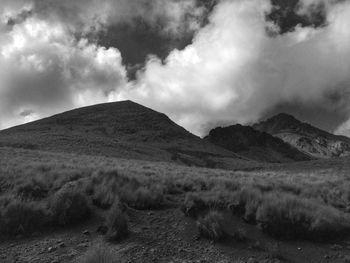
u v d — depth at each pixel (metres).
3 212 10.23
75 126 138.12
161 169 31.27
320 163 65.56
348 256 8.99
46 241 9.37
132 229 10.34
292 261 8.62
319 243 9.92
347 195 16.09
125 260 8.20
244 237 9.87
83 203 11.23
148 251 8.82
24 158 32.53
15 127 134.75
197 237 9.90
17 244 9.13
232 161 123.44
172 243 9.48
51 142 84.56
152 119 171.75
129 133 143.75
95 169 19.02
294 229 10.33
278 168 70.50
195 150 137.25
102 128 141.88
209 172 31.53
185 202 12.21
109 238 9.52
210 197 12.45
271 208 10.77
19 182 14.38
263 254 8.94
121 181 14.69
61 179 14.90
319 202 13.31
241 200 12.06
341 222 11.06
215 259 8.54
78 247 8.96
